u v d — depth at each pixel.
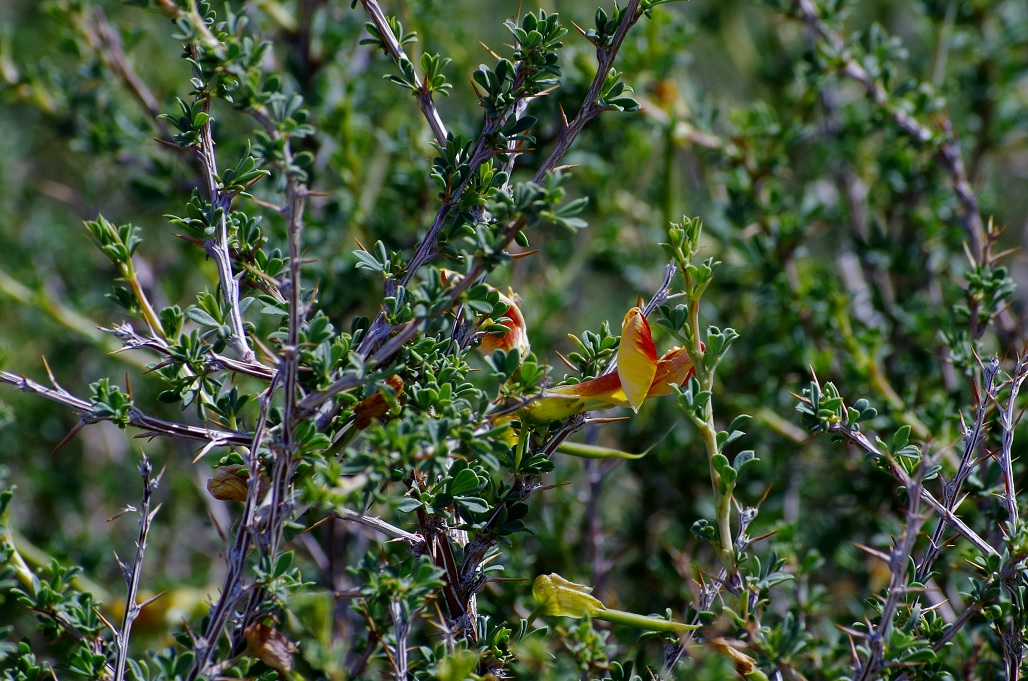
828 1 4.40
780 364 4.60
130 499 5.49
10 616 4.47
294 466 2.08
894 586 2.18
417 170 4.41
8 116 6.77
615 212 5.37
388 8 4.90
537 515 4.52
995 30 5.50
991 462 3.15
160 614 3.84
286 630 3.05
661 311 2.48
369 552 2.17
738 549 2.41
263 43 1.97
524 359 2.43
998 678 3.03
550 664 2.40
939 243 4.66
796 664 2.69
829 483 4.79
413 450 1.98
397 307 2.23
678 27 4.80
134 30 4.95
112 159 4.57
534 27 2.27
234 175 2.34
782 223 4.50
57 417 5.78
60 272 6.21
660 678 2.41
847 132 5.18
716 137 4.74
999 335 4.36
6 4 7.13
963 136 5.29
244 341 2.27
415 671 2.41
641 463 4.74
